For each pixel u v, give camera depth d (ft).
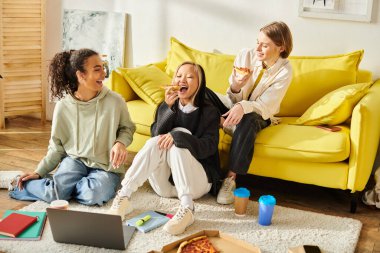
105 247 7.80
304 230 8.53
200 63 11.59
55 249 7.73
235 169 9.52
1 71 13.46
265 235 8.32
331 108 9.52
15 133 13.43
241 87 10.00
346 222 8.84
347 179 9.17
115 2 13.43
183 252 7.36
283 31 9.68
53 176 9.20
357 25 11.09
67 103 9.42
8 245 7.77
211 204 9.42
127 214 8.89
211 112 9.39
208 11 12.41
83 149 9.47
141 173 8.79
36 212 8.62
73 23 13.85
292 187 10.61
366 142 8.98
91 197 9.06
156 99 10.73
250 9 11.96
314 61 10.87
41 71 14.08
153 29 13.14
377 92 9.82
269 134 9.60
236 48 12.30
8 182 9.74
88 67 8.96
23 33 13.55
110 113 9.34
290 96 10.82
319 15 11.27
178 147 8.72
